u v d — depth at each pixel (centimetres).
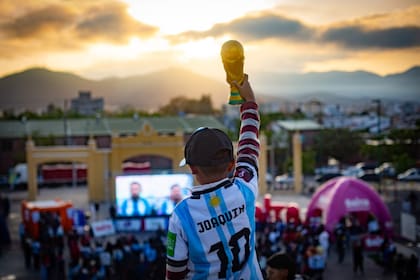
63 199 5147
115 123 7512
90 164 4875
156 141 4869
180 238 259
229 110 8519
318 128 7019
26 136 7031
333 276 2492
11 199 5372
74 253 2597
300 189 5172
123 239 2542
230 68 291
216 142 266
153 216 3628
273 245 2514
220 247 258
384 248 2562
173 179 3644
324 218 3041
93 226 3362
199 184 270
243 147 291
